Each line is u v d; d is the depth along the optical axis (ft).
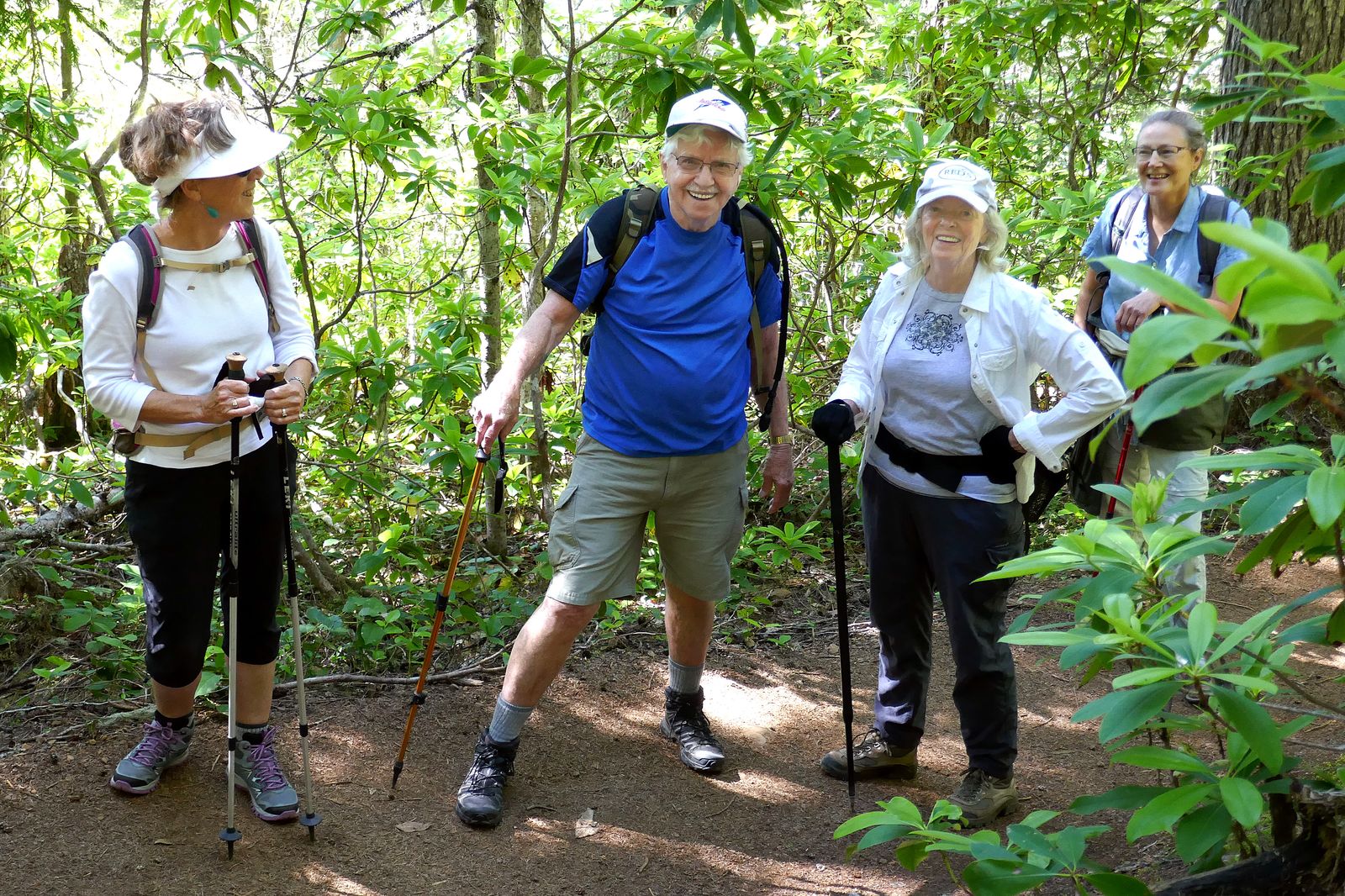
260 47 22.29
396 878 9.21
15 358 13.89
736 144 9.73
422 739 11.58
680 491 10.28
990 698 9.88
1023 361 9.55
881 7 21.72
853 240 18.67
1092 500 12.39
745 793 10.93
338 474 15.75
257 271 9.40
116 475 16.76
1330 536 5.48
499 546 16.30
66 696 12.07
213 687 10.96
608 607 14.58
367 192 18.30
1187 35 20.85
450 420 13.79
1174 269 11.90
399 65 16.81
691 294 9.98
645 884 9.37
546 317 10.14
